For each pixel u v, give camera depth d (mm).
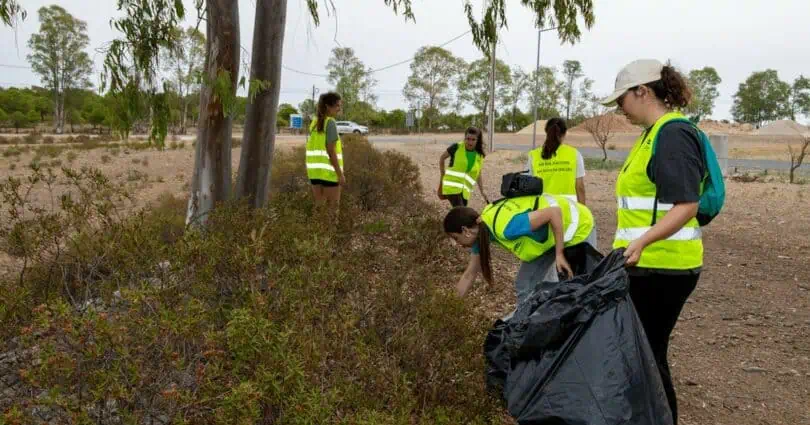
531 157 5676
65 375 2191
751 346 4957
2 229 3516
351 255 4059
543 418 2639
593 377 2598
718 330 5316
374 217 7359
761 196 14898
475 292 5660
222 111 6012
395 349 3061
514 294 5855
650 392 2625
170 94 6289
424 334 3057
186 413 2166
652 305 3068
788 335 5176
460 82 83438
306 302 2777
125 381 2211
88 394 2268
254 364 2400
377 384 2676
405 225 6113
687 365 4609
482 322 3330
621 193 3059
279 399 2291
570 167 5461
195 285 2988
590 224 3734
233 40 5992
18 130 64938
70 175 3885
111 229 3367
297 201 6000
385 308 3260
